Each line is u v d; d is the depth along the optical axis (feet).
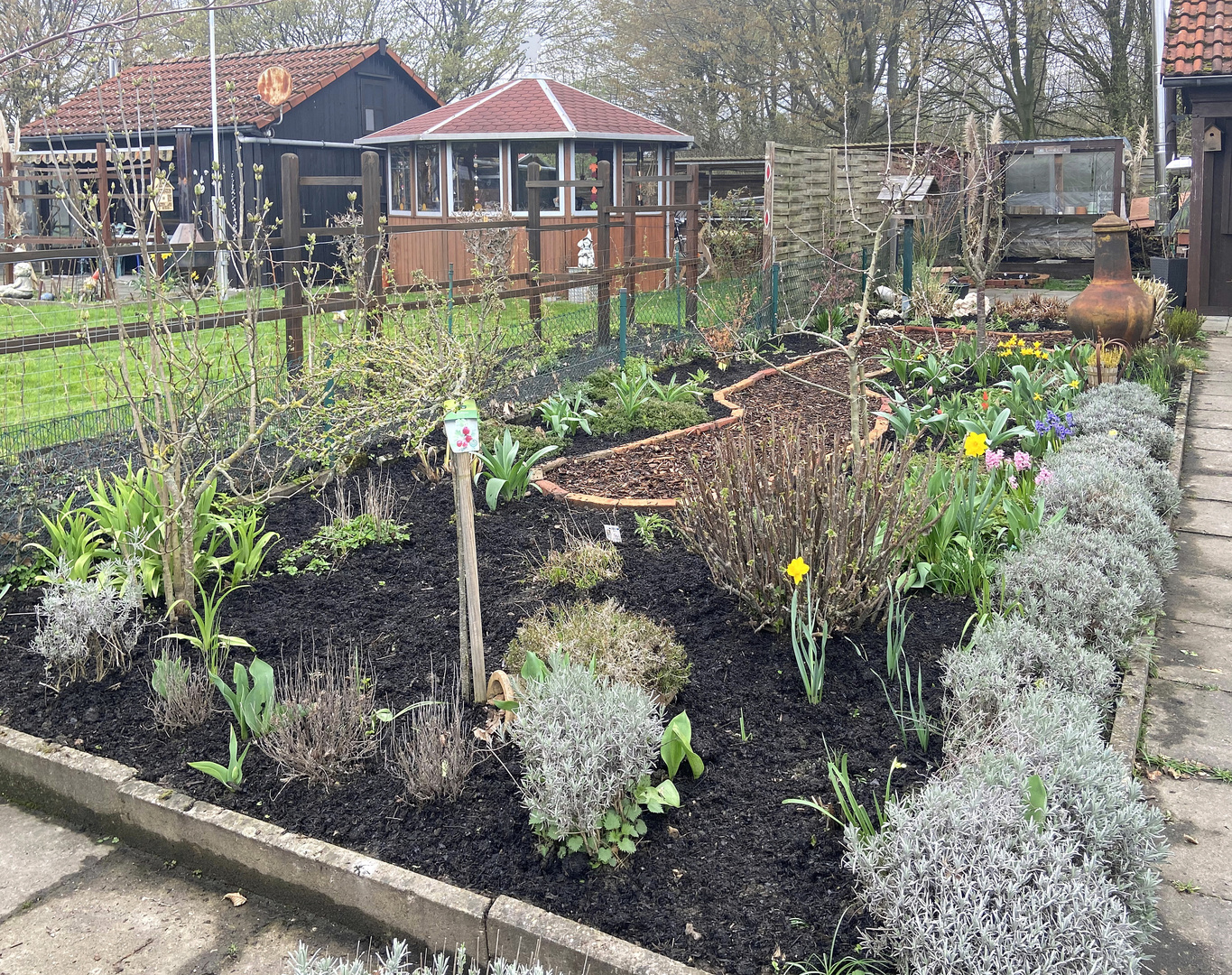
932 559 16.51
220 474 20.10
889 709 12.87
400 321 23.80
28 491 17.81
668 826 10.83
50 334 18.84
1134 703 13.46
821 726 12.55
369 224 26.32
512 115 61.67
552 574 16.49
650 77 95.45
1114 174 61.98
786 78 89.04
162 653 14.55
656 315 40.81
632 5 93.91
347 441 21.03
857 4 82.89
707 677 13.62
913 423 25.52
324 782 11.60
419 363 21.95
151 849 11.43
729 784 11.48
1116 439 22.57
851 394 17.60
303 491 21.12
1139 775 12.30
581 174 61.72
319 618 15.62
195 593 16.42
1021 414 25.58
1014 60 88.07
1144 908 9.32
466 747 12.01
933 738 12.25
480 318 26.96
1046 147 62.64
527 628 13.96
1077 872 8.80
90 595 13.94
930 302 47.44
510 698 12.32
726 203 58.75
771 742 12.24
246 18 97.76
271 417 17.02
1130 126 82.74
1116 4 84.48
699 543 15.81
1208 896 10.27
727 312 39.68
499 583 16.75
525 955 9.30
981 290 34.45
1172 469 24.20
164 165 64.34
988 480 17.38
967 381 33.27
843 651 14.12
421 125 64.34
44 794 12.20
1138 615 15.65
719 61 92.48
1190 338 41.45
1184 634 16.15
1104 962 8.18
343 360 21.97
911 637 14.57
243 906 10.53
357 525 18.83
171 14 15.69
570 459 23.79
